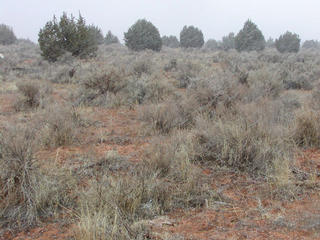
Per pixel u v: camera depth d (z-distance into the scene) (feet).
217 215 10.45
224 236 9.14
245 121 16.75
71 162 15.03
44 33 66.54
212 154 15.21
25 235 9.52
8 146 11.51
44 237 9.36
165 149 14.44
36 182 11.32
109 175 13.25
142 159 14.69
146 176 12.48
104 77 31.55
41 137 17.33
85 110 26.45
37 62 67.10
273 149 14.70
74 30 67.51
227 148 14.79
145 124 21.35
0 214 10.24
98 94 30.94
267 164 14.07
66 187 11.99
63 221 10.15
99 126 22.08
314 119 17.67
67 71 49.24
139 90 30.48
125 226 8.99
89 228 8.66
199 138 16.60
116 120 24.09
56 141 17.65
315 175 13.11
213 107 22.57
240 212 10.59
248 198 11.60
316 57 85.76
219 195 11.82
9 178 11.07
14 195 10.80
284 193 11.78
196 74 40.42
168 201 11.03
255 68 58.08
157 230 9.48
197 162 14.99
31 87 28.91
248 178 13.28
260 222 9.89
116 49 124.77
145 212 10.40
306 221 9.67
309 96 30.30
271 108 21.54
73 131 18.97
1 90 37.58
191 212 10.73
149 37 119.65
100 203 10.33
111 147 17.61
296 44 132.77
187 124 20.63
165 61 70.33
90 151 16.25
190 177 12.46
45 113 20.93
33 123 19.54
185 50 140.46
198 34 158.71
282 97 29.14
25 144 11.80
